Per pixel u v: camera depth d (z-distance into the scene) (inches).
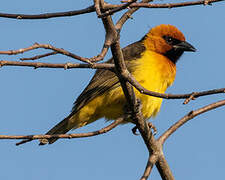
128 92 364.2
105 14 273.9
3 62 265.0
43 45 265.3
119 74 322.7
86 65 293.6
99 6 293.7
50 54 289.6
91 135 307.7
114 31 306.0
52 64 281.7
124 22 350.9
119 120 319.0
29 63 274.2
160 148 368.5
